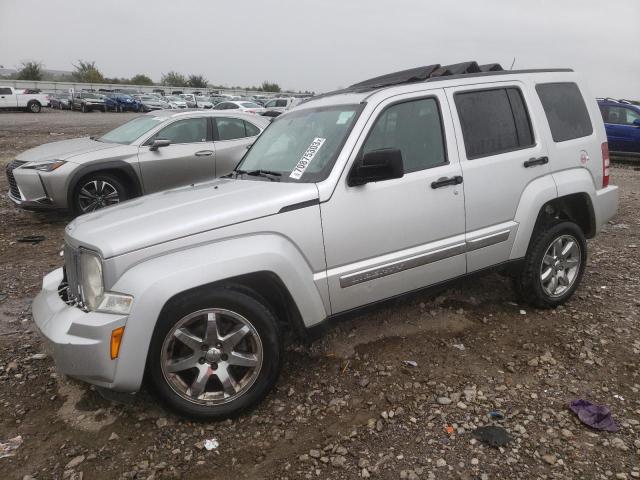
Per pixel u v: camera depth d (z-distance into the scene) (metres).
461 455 2.75
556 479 2.56
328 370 3.61
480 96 4.04
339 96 4.00
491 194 3.94
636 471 2.60
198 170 8.41
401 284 3.62
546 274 4.37
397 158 3.16
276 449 2.84
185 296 2.89
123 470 2.71
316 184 3.28
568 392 3.29
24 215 8.50
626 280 5.24
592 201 4.54
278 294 3.29
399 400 3.25
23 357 3.90
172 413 3.14
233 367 3.15
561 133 4.44
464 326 4.21
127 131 8.60
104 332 2.73
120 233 2.90
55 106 44.78
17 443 2.94
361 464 2.70
